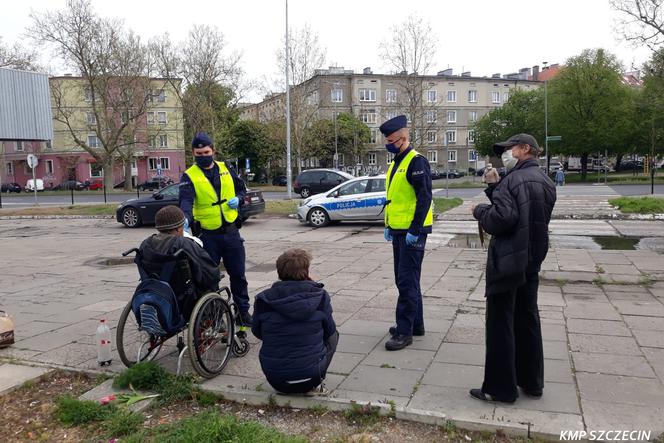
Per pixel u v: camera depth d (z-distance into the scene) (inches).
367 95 2559.1
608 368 169.6
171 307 164.6
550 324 218.8
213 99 1631.4
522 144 141.8
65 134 2338.8
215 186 200.1
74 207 966.4
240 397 154.0
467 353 186.9
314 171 1073.5
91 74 1628.9
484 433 132.2
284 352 145.3
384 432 134.4
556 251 403.5
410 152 190.5
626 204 669.3
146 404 153.5
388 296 278.7
